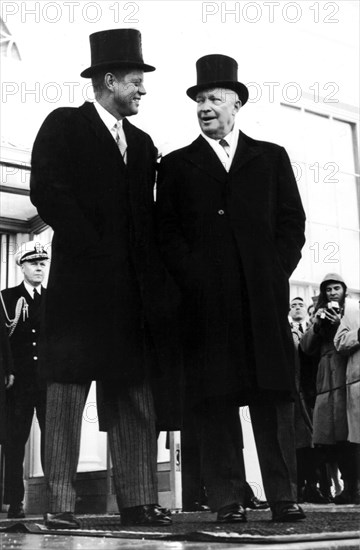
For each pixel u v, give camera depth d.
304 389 4.73
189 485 3.87
